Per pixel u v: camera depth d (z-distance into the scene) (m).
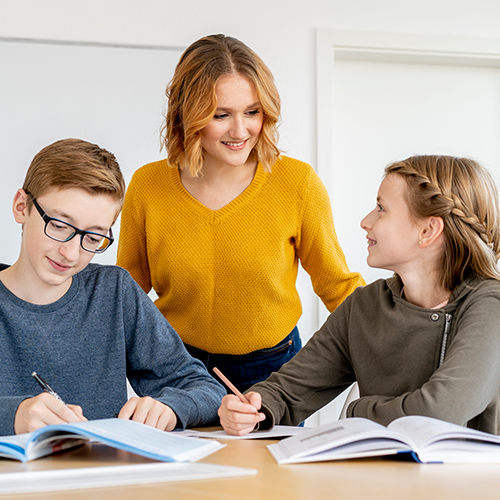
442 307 1.07
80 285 1.16
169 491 0.52
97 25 2.26
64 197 1.00
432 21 2.45
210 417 1.04
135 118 2.27
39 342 1.08
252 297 1.43
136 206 1.47
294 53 2.37
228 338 1.46
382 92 2.51
